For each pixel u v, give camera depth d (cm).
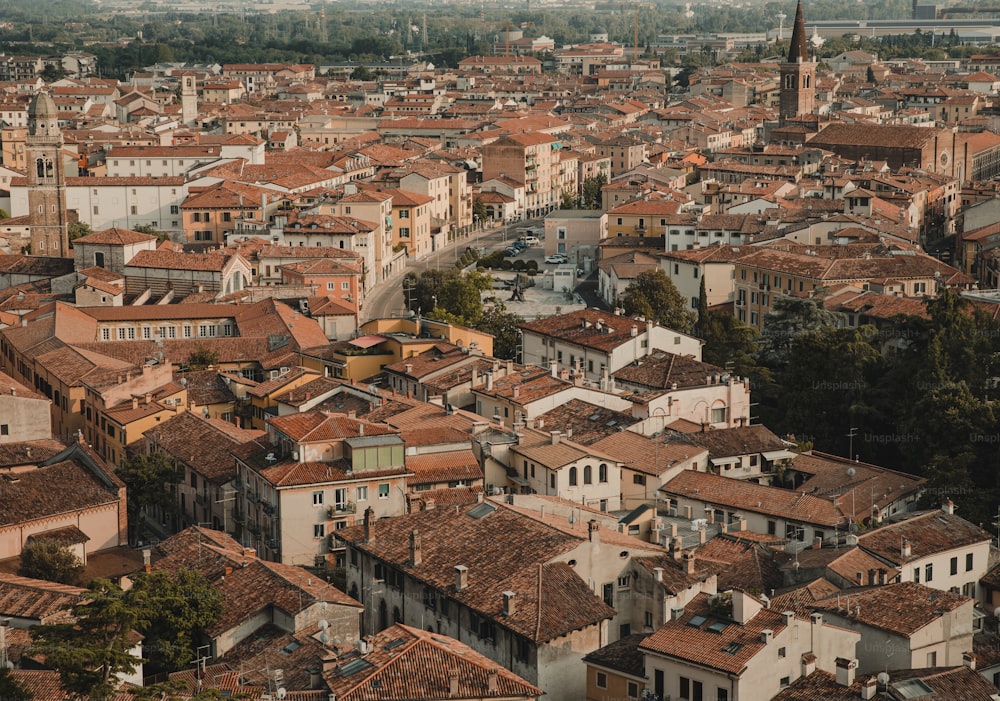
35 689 13312
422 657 13612
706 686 13700
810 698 13488
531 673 15038
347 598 16162
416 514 17900
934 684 13625
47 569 18438
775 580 17312
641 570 16238
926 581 18112
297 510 19512
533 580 15750
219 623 15712
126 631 13625
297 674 14300
